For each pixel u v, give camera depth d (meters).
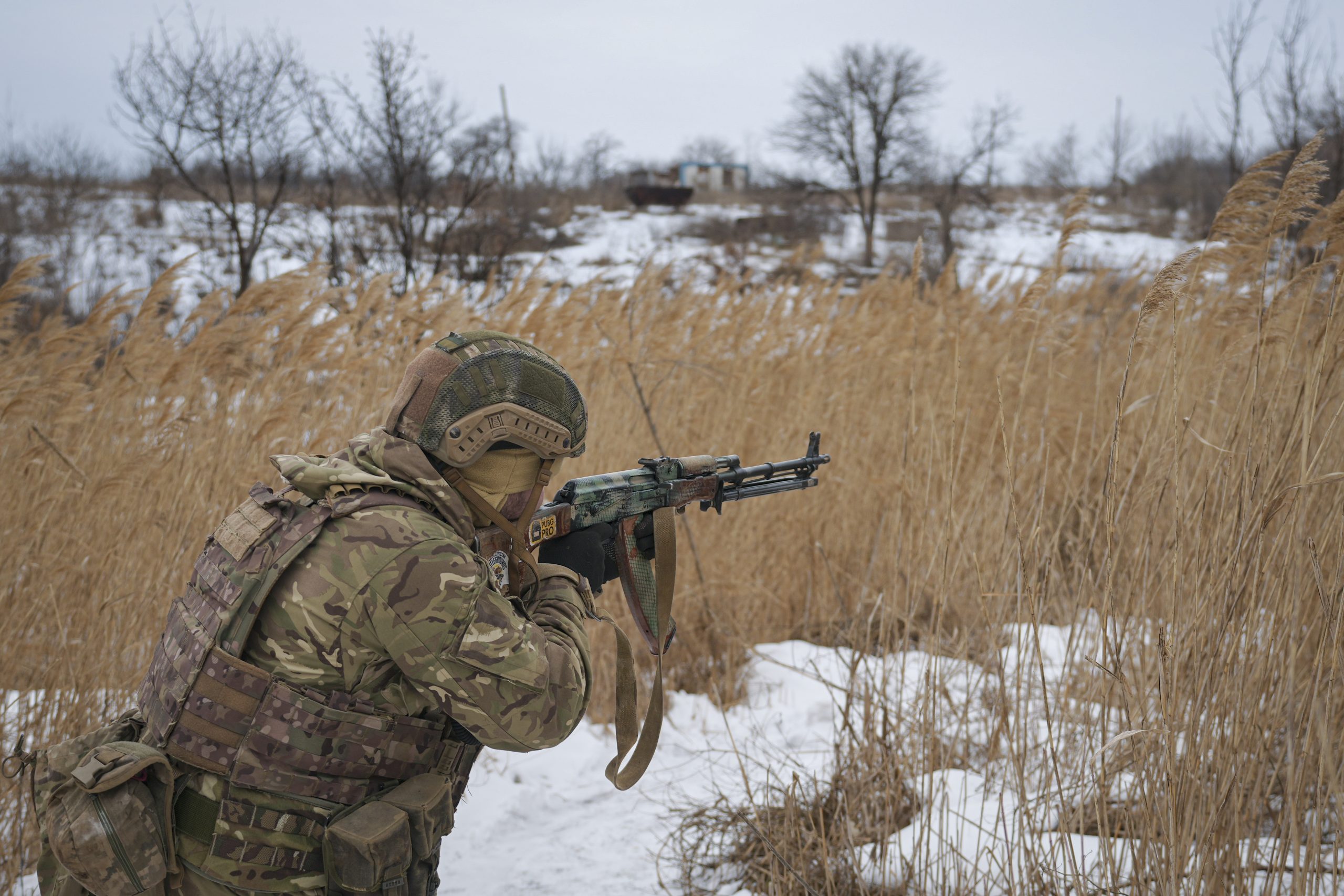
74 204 25.66
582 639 1.56
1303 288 2.23
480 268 16.08
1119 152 47.47
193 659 1.37
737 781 3.44
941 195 39.53
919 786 2.85
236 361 4.22
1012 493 2.39
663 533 2.02
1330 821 2.02
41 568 3.38
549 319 5.44
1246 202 2.59
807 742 3.86
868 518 5.34
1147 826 2.11
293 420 4.07
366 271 14.31
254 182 16.45
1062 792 2.62
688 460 2.11
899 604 3.53
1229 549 2.05
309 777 1.35
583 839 3.16
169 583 3.53
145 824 1.32
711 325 6.22
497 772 3.68
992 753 3.01
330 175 16.38
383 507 1.40
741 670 4.57
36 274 4.10
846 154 41.09
